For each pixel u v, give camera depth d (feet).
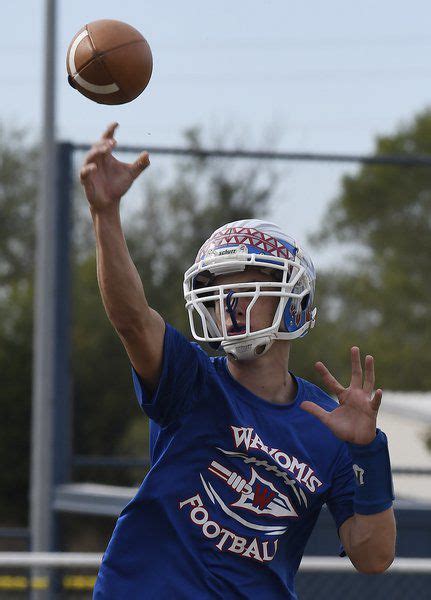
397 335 106.83
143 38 27.55
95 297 85.51
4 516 127.03
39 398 70.13
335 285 98.84
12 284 205.16
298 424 26.37
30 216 241.55
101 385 82.17
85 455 82.28
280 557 25.80
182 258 86.02
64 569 65.57
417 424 102.37
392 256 120.67
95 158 23.53
